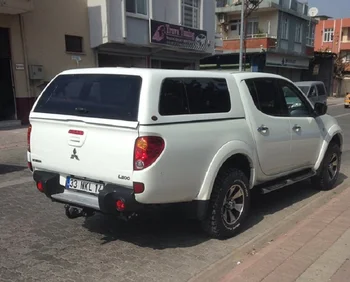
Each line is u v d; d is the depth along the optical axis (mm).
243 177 4574
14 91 15086
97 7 17078
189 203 4086
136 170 3602
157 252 4145
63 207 5637
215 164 4141
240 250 4102
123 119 3666
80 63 17250
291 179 5605
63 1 16266
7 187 6742
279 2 34875
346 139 12703
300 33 39406
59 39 16297
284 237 4328
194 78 4184
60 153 4152
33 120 4383
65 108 4156
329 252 3865
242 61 22828
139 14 18594
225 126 4352
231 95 4570
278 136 5121
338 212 5047
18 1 13633
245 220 5133
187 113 3979
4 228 4820
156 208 3875
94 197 4012
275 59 35594
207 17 23500
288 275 3422
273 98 5242
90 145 3887
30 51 15305
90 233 4668
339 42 56375
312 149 5902
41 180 4324
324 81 45031
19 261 3936
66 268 3785
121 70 4008
